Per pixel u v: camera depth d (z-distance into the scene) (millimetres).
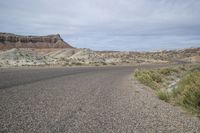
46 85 14578
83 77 21781
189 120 7492
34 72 25938
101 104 9367
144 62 92812
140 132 6023
